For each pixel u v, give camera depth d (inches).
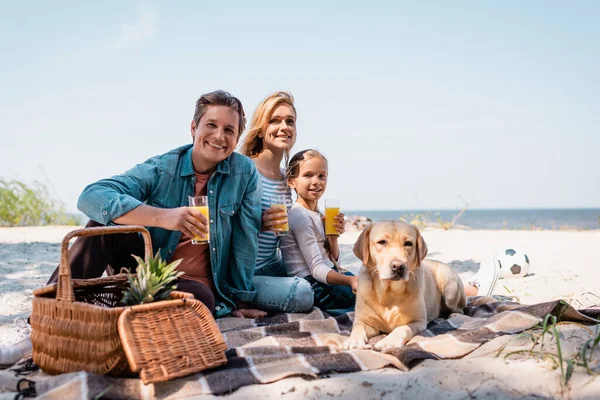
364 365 106.0
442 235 472.1
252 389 95.2
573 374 96.3
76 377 94.0
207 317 106.7
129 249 143.9
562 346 109.6
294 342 126.8
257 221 161.3
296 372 99.6
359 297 140.8
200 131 145.2
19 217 577.0
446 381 96.7
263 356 110.9
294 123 185.3
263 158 183.9
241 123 155.6
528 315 125.7
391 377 99.8
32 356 112.2
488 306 158.1
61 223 610.2
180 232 146.1
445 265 163.5
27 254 296.4
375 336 138.1
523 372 98.4
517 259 215.9
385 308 135.9
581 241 391.9
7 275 231.0
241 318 155.9
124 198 127.8
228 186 154.6
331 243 177.8
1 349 114.6
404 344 122.0
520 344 112.7
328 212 172.6
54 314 104.4
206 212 132.0
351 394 92.4
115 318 96.7
